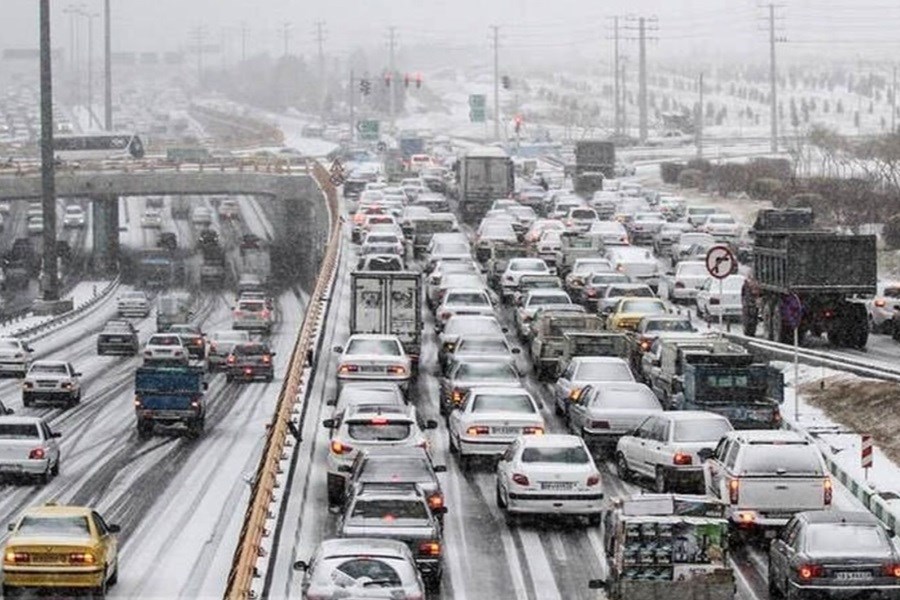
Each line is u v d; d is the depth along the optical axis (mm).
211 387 147875
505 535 72125
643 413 89000
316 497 80125
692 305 160375
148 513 82938
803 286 124625
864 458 79625
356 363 107938
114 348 176250
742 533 68938
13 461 91375
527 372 125562
